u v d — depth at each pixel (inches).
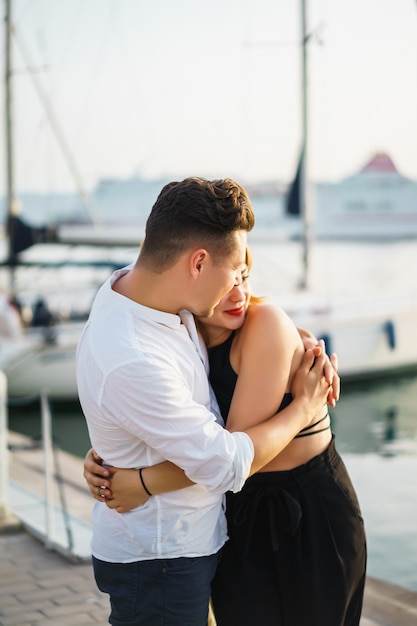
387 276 1147.3
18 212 657.6
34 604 147.3
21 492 218.4
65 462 259.9
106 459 75.8
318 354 78.2
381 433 433.1
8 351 510.3
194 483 74.7
